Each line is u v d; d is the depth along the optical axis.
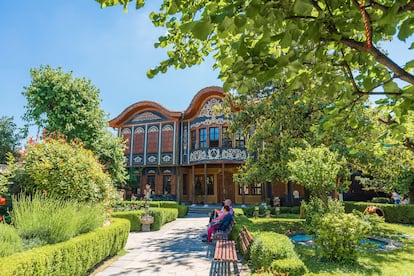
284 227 12.45
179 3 2.11
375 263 6.84
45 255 4.27
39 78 18.61
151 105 25.83
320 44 2.03
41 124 18.23
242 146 22.19
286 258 4.75
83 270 5.65
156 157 25.34
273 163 12.37
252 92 13.59
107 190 9.41
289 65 1.87
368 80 2.43
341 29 1.77
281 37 1.67
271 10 1.57
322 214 8.43
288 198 22.22
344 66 2.39
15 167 7.88
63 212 5.66
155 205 19.00
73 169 8.05
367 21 1.69
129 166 26.03
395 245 9.27
